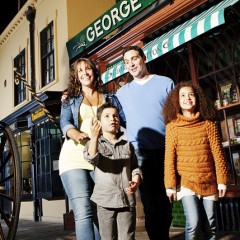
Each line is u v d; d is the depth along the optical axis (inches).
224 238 155.6
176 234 179.8
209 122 102.8
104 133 98.3
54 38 347.9
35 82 390.3
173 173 103.0
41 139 335.6
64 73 330.0
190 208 98.9
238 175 187.0
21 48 434.6
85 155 91.8
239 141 186.4
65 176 102.5
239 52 185.0
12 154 130.8
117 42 254.8
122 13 255.8
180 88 105.3
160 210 117.8
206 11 187.0
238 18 179.5
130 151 97.2
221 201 183.8
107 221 92.2
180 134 103.0
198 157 100.3
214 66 197.0
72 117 107.1
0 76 508.7
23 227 288.0
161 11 216.1
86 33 295.9
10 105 463.2
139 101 122.2
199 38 201.3
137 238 171.6
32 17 398.3
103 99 111.2
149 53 200.2
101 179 93.2
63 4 337.7
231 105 187.9
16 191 128.3
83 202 99.0
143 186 118.6
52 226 280.1
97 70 111.0
